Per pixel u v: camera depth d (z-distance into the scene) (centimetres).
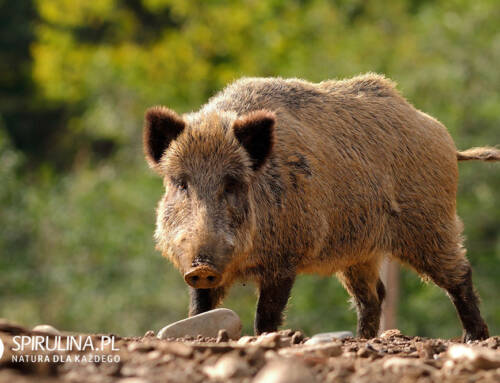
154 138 984
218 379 596
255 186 986
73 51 4272
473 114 2630
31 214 2891
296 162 1033
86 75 3838
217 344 735
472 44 2722
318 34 3384
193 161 924
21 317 2722
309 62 2983
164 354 662
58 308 2750
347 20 3497
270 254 1007
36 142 4831
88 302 2664
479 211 2575
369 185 1122
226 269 907
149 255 2702
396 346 847
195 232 879
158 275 2677
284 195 1011
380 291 1291
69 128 4684
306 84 1145
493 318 2492
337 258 1108
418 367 632
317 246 1056
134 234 2747
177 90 3838
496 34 2756
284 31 3509
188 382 588
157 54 3916
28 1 4884
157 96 3678
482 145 2545
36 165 4616
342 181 1095
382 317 1436
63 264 2798
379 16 3331
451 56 2734
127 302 2630
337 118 1124
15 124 4809
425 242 1175
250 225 932
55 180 3375
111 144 4562
